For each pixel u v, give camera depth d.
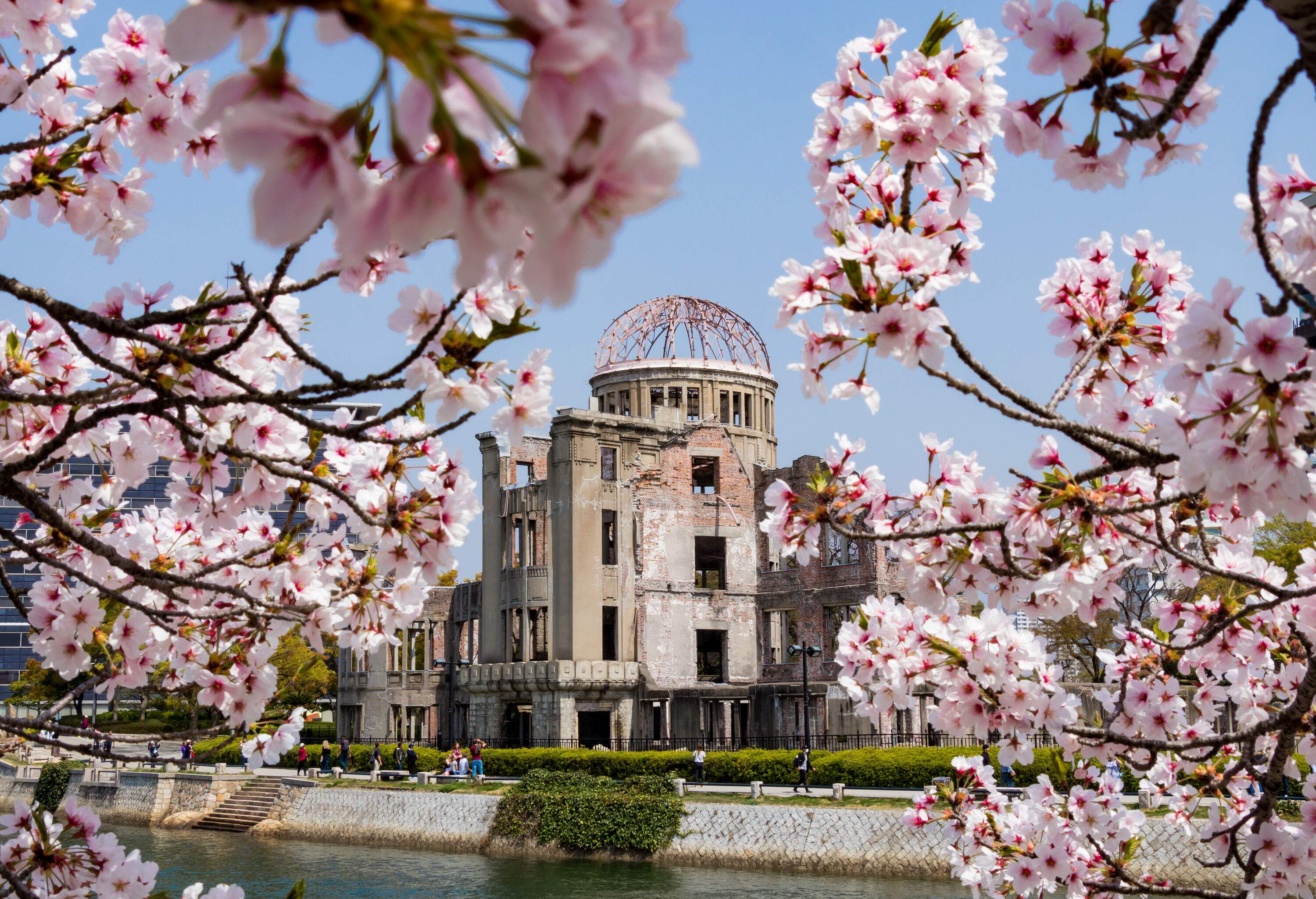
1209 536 7.95
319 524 6.70
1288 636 7.88
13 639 86.44
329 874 37.44
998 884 8.74
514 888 33.94
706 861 36.81
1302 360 3.96
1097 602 7.59
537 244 1.64
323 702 83.19
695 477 70.50
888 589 57.78
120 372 4.73
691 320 72.75
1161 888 7.92
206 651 6.98
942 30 5.55
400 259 5.51
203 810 53.12
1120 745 8.34
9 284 4.55
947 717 7.43
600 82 1.56
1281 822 7.19
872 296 5.29
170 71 5.12
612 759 47.00
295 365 5.88
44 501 5.04
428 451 6.14
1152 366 6.96
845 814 34.66
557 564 57.53
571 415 57.81
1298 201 4.60
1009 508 6.45
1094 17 4.66
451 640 65.25
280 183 1.61
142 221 5.55
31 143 5.13
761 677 63.19
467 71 1.57
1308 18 3.53
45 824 6.13
